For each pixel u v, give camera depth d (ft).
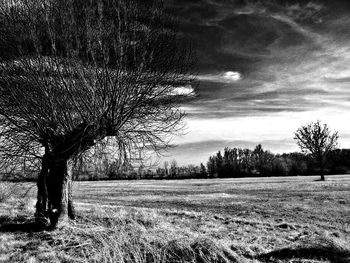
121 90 35.78
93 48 34.32
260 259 25.71
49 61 34.04
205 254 23.67
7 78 33.96
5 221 43.37
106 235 26.27
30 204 58.39
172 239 25.50
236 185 150.82
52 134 37.04
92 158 40.04
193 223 44.14
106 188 152.56
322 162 169.89
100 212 46.52
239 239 33.86
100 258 23.49
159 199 90.58
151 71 37.35
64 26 33.37
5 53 33.96
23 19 33.81
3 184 62.13
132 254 23.68
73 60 32.99
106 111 35.24
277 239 33.53
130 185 184.14
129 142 40.45
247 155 350.84
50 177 38.68
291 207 67.67
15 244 31.50
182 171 340.80
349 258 25.21
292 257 25.72
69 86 34.06
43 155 40.47
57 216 37.65
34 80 33.76
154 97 38.40
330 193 91.50
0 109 35.40
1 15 34.04
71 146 35.47
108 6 35.81
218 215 53.42
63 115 36.27
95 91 34.24
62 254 27.12
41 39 33.91
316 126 169.58
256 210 64.08
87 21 33.37
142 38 36.40
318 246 28.02
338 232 39.86
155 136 41.06
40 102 34.78
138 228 27.58
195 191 122.42
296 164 306.55
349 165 287.69
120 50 34.94
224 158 351.05
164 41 37.86
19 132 37.11
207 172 339.16
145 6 36.86
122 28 35.68
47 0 34.06
